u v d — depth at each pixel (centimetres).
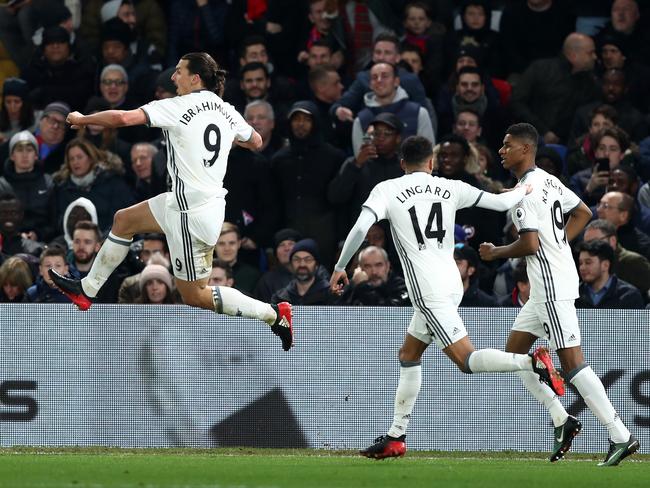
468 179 4072
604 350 3428
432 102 4869
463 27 5112
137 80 4916
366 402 3456
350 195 4222
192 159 2817
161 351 3462
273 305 3025
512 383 3456
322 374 3466
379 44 4669
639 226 4209
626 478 2688
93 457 3181
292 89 4834
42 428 3450
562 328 2962
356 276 3766
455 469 2880
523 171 3028
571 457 3378
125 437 3459
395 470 2830
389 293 3744
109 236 2934
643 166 4441
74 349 3459
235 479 2586
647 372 3419
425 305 2898
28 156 4359
